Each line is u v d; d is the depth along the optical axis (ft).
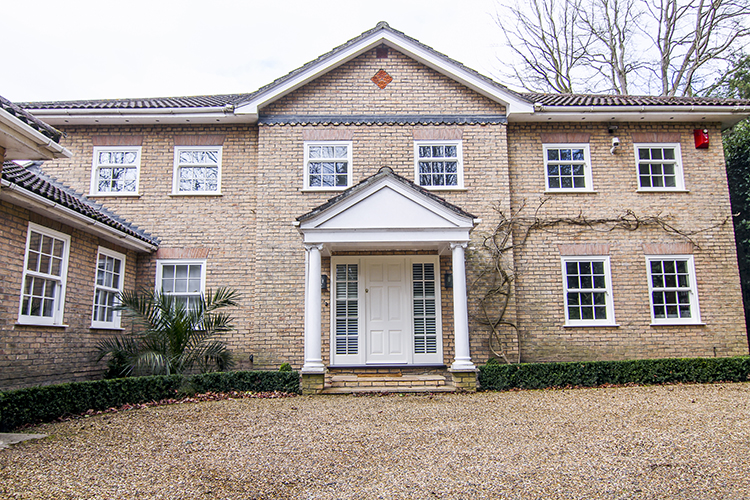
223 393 33.81
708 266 43.19
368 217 36.01
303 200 41.57
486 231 41.73
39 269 30.76
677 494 15.11
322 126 42.80
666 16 76.33
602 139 44.68
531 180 43.83
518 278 42.32
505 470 17.39
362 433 22.88
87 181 42.60
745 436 21.22
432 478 16.69
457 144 43.09
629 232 43.37
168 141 43.57
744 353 42.09
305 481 16.49
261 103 41.75
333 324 40.55
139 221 42.34
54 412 25.22
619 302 42.42
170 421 25.53
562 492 15.35
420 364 40.04
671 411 26.89
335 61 42.73
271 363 39.29
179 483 16.22
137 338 39.11
